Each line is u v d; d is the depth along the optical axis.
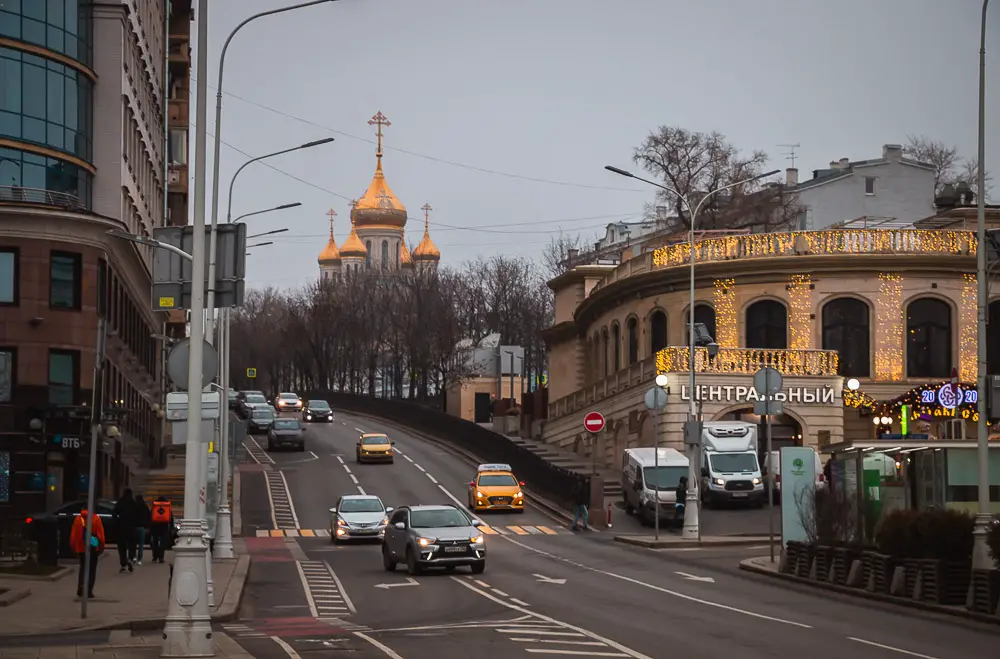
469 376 108.56
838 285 63.59
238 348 154.25
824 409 60.09
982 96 28.22
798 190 91.94
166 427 87.62
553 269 129.00
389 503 61.50
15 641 19.86
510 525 54.66
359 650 18.80
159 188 72.12
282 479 69.50
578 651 18.52
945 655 18.28
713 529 49.31
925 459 29.94
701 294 65.94
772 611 24.89
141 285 60.19
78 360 45.81
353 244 194.50
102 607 24.22
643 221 115.88
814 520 32.59
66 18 48.19
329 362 131.88
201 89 20.44
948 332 63.50
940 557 25.95
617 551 42.72
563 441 77.38
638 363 64.81
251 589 30.62
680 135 90.81
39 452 44.72
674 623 22.66
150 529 38.03
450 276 128.88
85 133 49.41
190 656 17.66
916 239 63.66
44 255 45.25
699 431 45.81
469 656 18.00
